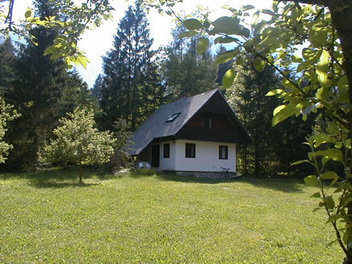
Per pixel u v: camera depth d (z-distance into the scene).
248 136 25.06
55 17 2.69
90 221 8.42
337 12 1.27
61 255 5.94
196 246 6.57
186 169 23.39
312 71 1.62
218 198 12.66
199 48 1.36
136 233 7.42
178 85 41.19
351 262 1.29
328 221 1.25
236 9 1.59
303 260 5.81
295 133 26.25
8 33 2.99
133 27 38.50
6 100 24.83
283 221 8.91
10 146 14.16
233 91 28.25
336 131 1.34
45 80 25.47
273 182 20.92
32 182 15.97
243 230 7.86
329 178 1.31
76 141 16.14
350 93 1.25
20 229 7.55
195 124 24.16
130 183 16.73
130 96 36.69
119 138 22.98
